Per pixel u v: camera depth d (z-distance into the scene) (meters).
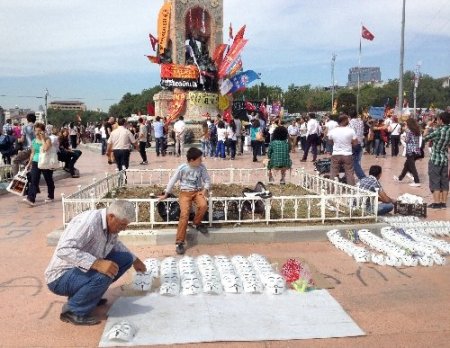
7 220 8.30
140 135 18.55
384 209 7.96
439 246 6.25
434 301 4.62
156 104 31.14
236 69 29.61
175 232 6.53
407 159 12.02
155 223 6.77
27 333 3.95
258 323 4.08
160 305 4.45
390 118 20.86
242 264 5.41
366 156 20.64
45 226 7.81
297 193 9.52
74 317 4.09
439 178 8.98
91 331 3.98
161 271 5.20
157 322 4.10
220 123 20.61
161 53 30.48
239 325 4.04
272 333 3.90
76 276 4.02
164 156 22.67
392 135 20.12
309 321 4.12
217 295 4.69
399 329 4.01
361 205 7.68
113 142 12.64
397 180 12.84
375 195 7.26
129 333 3.81
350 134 9.27
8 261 5.89
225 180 12.35
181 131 22.39
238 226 6.86
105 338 3.80
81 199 6.82
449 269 5.58
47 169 9.97
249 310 4.34
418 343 3.77
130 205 4.12
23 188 9.91
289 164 10.87
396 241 6.41
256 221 6.99
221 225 6.90
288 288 4.89
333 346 3.72
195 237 6.54
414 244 6.17
